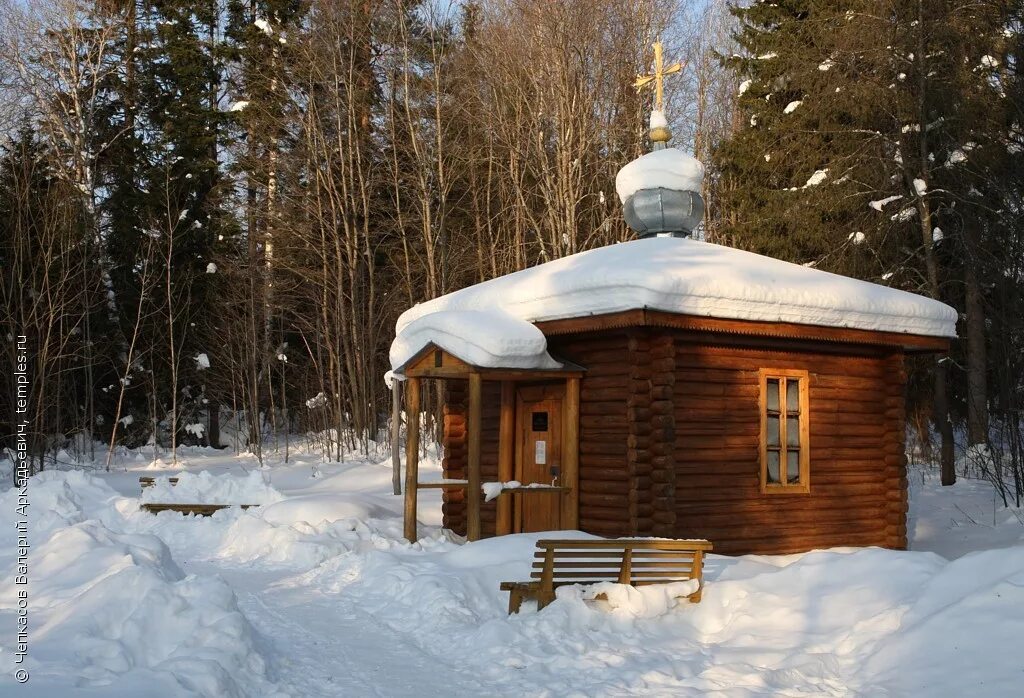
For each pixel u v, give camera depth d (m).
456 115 35.75
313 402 33.22
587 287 12.17
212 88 38.50
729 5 32.47
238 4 38.28
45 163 32.19
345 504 15.81
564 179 30.41
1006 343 19.44
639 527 12.02
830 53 24.17
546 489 12.78
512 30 33.25
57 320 29.34
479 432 12.73
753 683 7.75
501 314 13.23
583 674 8.03
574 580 10.15
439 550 13.16
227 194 37.03
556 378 13.19
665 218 15.41
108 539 10.57
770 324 12.65
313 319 37.03
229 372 35.56
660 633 9.30
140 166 36.12
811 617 9.32
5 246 28.50
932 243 22.20
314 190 35.06
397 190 33.59
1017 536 15.49
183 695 6.28
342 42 34.56
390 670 8.11
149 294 33.91
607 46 33.06
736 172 30.38
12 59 33.12
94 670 6.54
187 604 7.92
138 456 32.28
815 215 24.69
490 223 37.28
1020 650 7.38
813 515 13.58
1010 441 18.78
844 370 14.15
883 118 23.62
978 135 22.02
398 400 21.22
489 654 8.52
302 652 8.53
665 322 11.84
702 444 12.65
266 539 14.05
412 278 36.19
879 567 9.74
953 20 22.00
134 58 37.12
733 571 11.14
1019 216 19.98
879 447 14.45
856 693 7.58
